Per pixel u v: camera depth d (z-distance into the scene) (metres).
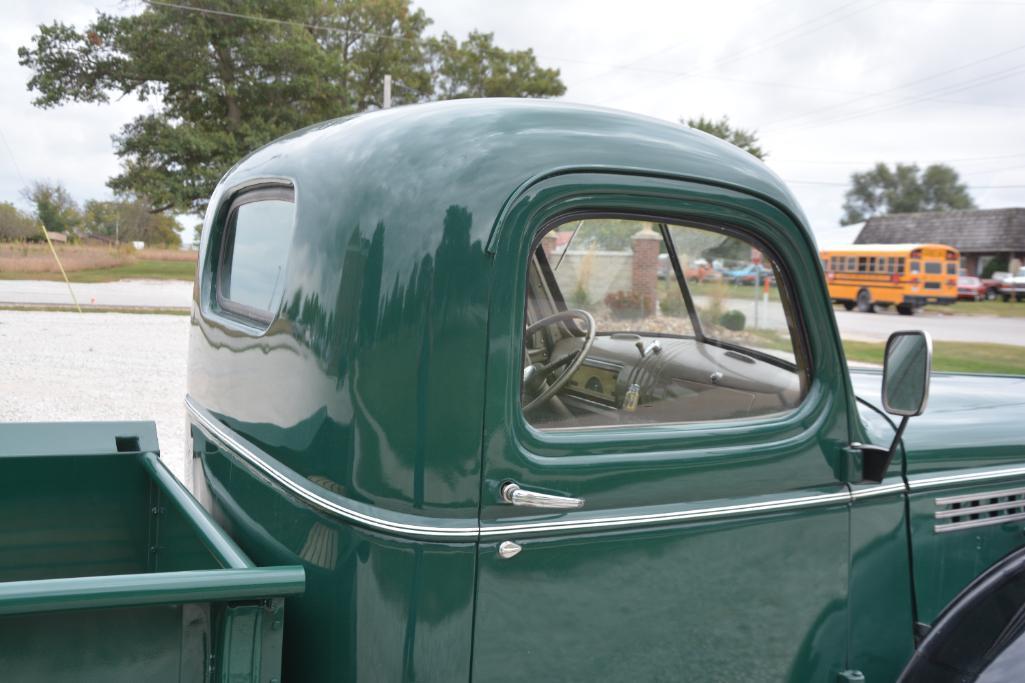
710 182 1.63
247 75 37.75
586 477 1.50
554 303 1.56
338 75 39.25
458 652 1.39
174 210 38.03
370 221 1.47
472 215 1.41
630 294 1.64
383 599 1.38
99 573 2.01
